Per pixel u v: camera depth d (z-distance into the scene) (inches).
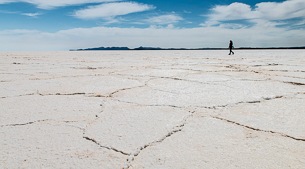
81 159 39.5
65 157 40.1
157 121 57.2
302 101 75.9
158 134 49.5
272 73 146.6
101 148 43.4
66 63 243.3
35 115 62.1
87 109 67.5
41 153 41.5
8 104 72.9
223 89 94.3
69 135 49.0
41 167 37.2
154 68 177.9
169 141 46.3
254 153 41.6
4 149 43.0
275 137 48.1
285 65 210.1
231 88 96.3
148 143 45.3
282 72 152.6
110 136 48.4
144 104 72.5
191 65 207.8
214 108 68.2
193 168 36.9
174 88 96.5
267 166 37.5
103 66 201.6
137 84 106.0
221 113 63.5
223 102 74.2
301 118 59.1
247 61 269.7
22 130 51.8
